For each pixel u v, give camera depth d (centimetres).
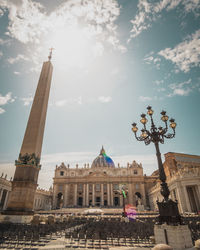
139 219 2925
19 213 2209
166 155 5625
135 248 1186
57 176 9825
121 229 1545
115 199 9006
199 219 2231
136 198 8712
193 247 993
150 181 9200
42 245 1274
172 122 1451
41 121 2859
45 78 3222
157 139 1345
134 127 1530
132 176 9250
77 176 9656
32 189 2459
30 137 2683
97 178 9381
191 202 3788
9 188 4944
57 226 1781
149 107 1478
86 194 9156
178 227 1014
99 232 1304
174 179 3638
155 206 6538
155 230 1130
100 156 11362
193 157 5612
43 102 2973
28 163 2480
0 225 1722
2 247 1202
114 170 9775
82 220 2909
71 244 1319
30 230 1443
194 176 3322
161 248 611
